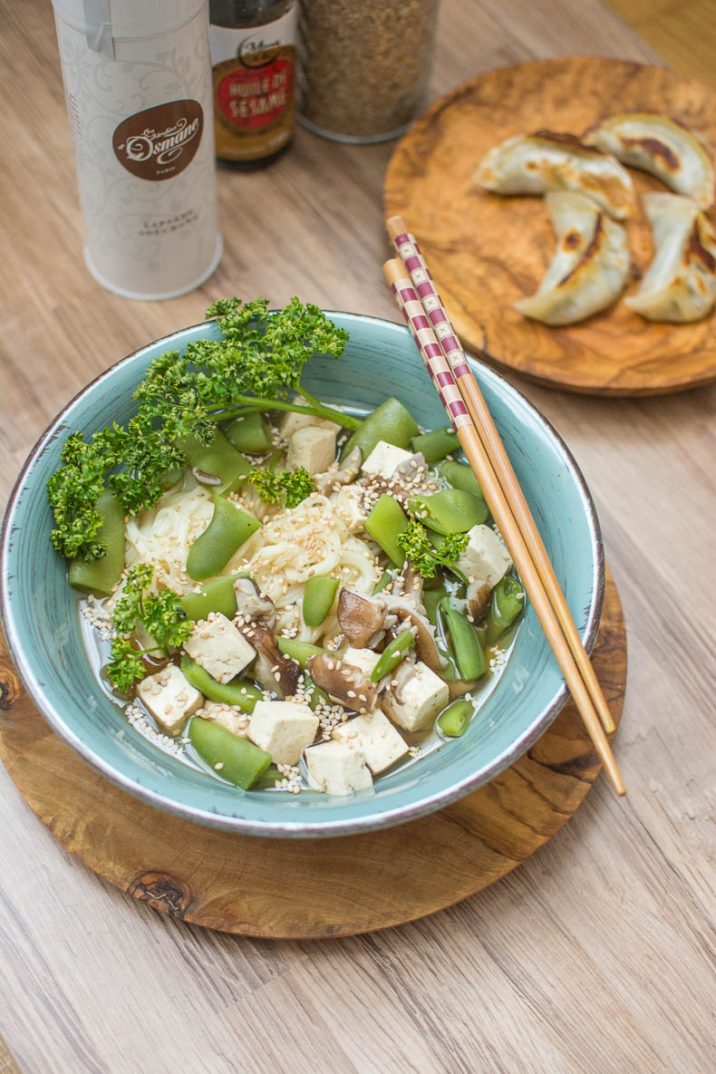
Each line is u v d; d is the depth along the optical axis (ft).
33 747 2.00
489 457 2.02
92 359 2.36
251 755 1.90
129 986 1.92
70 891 1.97
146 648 2.00
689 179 2.52
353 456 2.13
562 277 2.39
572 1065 1.91
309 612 2.01
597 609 1.90
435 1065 1.90
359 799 1.89
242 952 1.94
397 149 2.54
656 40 2.90
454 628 2.01
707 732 2.13
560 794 2.01
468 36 2.73
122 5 2.00
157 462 2.02
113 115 2.13
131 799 1.98
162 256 2.35
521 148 2.48
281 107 2.47
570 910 1.99
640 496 2.31
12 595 1.88
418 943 1.96
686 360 2.35
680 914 2.00
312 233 2.51
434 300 2.12
